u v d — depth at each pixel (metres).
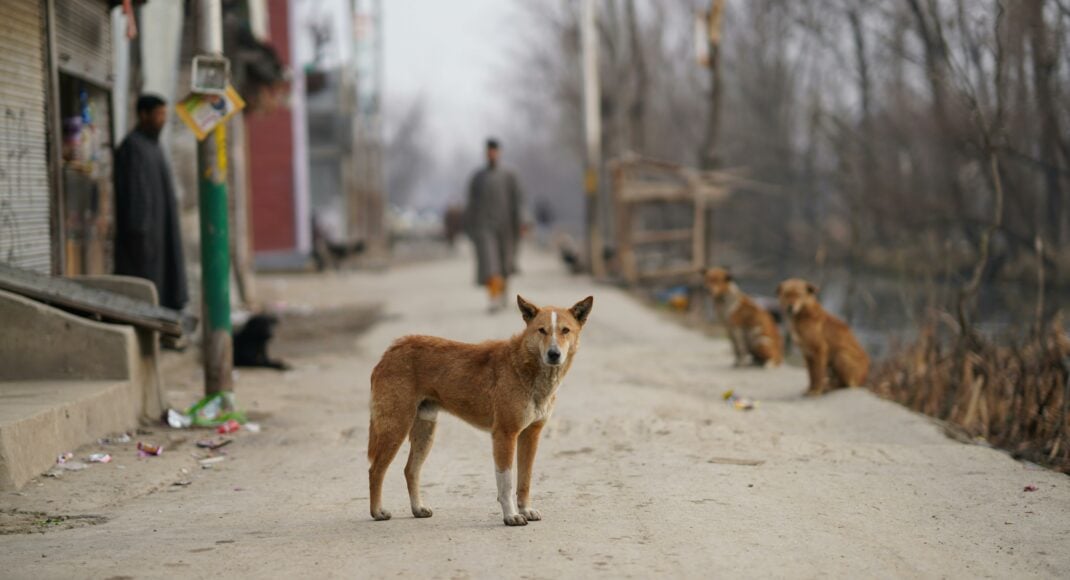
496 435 5.92
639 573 5.00
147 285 9.48
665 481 7.10
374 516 6.16
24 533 5.87
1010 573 5.13
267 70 20.25
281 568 5.08
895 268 26.47
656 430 8.91
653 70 46.72
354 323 19.02
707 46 26.28
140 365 9.09
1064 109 16.91
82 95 11.14
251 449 8.49
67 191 10.71
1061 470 7.57
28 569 5.04
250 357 13.18
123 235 10.45
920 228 21.94
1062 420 8.35
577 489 6.93
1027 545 5.61
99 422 8.11
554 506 6.45
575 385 11.54
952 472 7.41
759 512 6.23
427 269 38.69
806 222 40.50
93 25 11.20
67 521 6.19
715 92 26.56
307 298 23.70
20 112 9.19
